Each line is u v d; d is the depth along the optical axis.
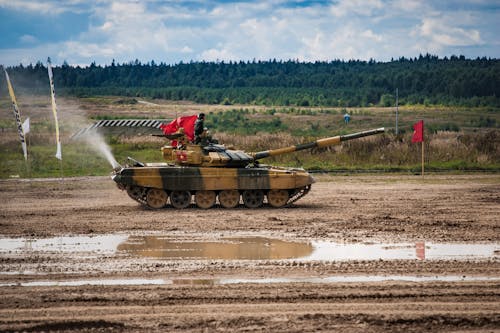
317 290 24.92
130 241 34.56
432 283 25.86
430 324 21.36
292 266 28.80
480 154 77.50
